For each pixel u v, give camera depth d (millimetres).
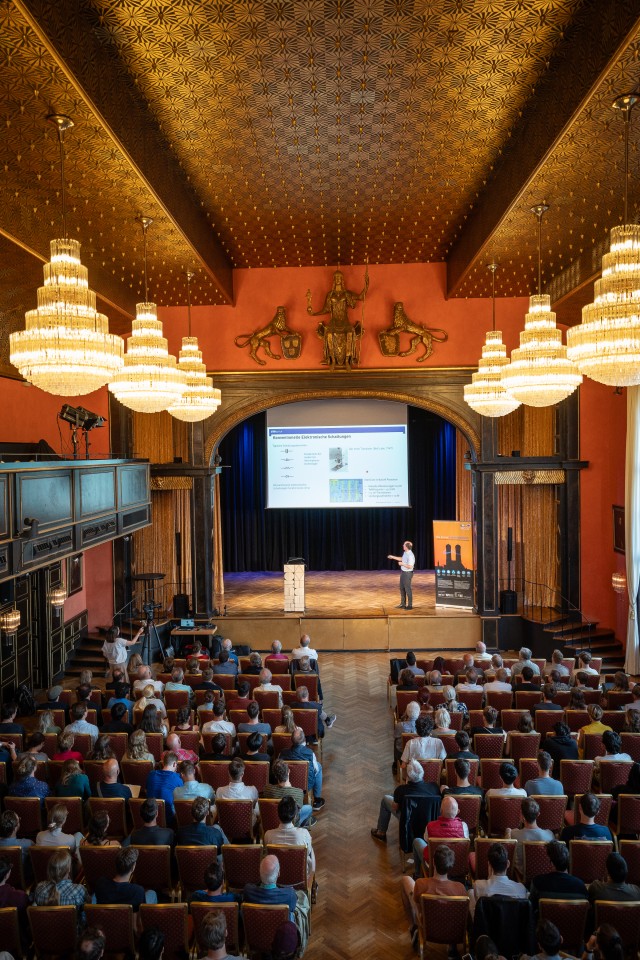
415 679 9812
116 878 4688
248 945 4586
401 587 15875
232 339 15078
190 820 5910
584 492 14844
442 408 15117
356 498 18156
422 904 4637
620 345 6246
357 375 15109
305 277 14945
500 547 16203
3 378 11266
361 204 11297
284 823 5461
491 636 15086
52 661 13242
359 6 5941
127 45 6430
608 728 7559
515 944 4328
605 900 4426
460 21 6215
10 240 7828
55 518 9242
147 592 16047
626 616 13805
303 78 7188
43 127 6477
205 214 11562
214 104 7746
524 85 7379
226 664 10562
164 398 8531
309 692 9727
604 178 8016
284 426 18297
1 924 4363
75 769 6410
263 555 21734
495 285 13594
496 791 6117
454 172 9953
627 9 5059
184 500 16250
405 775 7004
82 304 6438
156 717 7617
